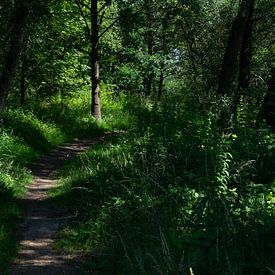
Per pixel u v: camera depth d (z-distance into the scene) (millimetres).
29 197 11070
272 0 20906
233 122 10727
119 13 25172
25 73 23016
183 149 9594
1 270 6637
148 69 34188
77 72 28219
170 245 6066
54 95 26891
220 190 7004
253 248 5371
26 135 17266
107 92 30953
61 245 7781
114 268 6629
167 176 8617
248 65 19516
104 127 24719
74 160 14750
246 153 8688
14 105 21391
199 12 25031
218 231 5703
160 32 32531
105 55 31531
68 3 25797
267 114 10445
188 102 12328
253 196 6660
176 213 6957
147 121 13609
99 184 9500
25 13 14258
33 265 7000
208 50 25125
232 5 24797
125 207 8141
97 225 7977
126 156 11344
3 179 11227
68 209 9734
